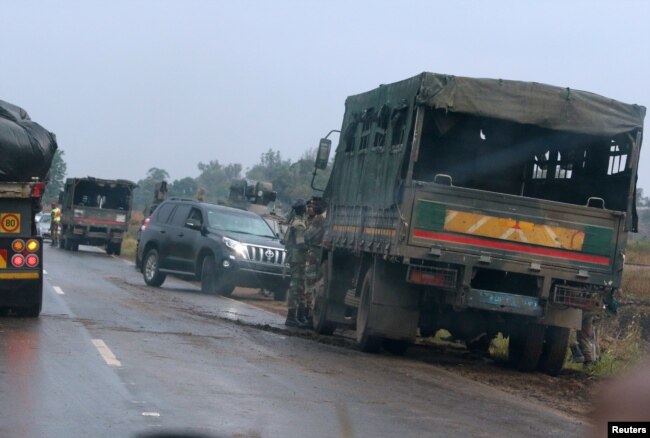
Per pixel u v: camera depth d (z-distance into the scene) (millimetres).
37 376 11141
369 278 15938
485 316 15797
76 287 24781
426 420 10234
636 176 14938
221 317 20359
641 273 36656
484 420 10586
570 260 14719
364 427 9562
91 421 9000
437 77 14508
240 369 12766
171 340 15234
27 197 16172
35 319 16703
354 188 17938
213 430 8906
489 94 14688
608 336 21047
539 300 14711
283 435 8922
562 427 10578
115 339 14781
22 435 8297
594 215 14742
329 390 11656
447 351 18141
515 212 14555
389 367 14453
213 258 26828
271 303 27094
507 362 16625
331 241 19031
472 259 14445
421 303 15594
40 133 16469
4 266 16234
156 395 10445
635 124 14961
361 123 18266
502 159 17984
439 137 18047
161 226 28969
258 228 28375
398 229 14391
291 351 15312
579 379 15289
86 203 50562
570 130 14883
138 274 34000
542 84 14867
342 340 18188
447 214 14391
